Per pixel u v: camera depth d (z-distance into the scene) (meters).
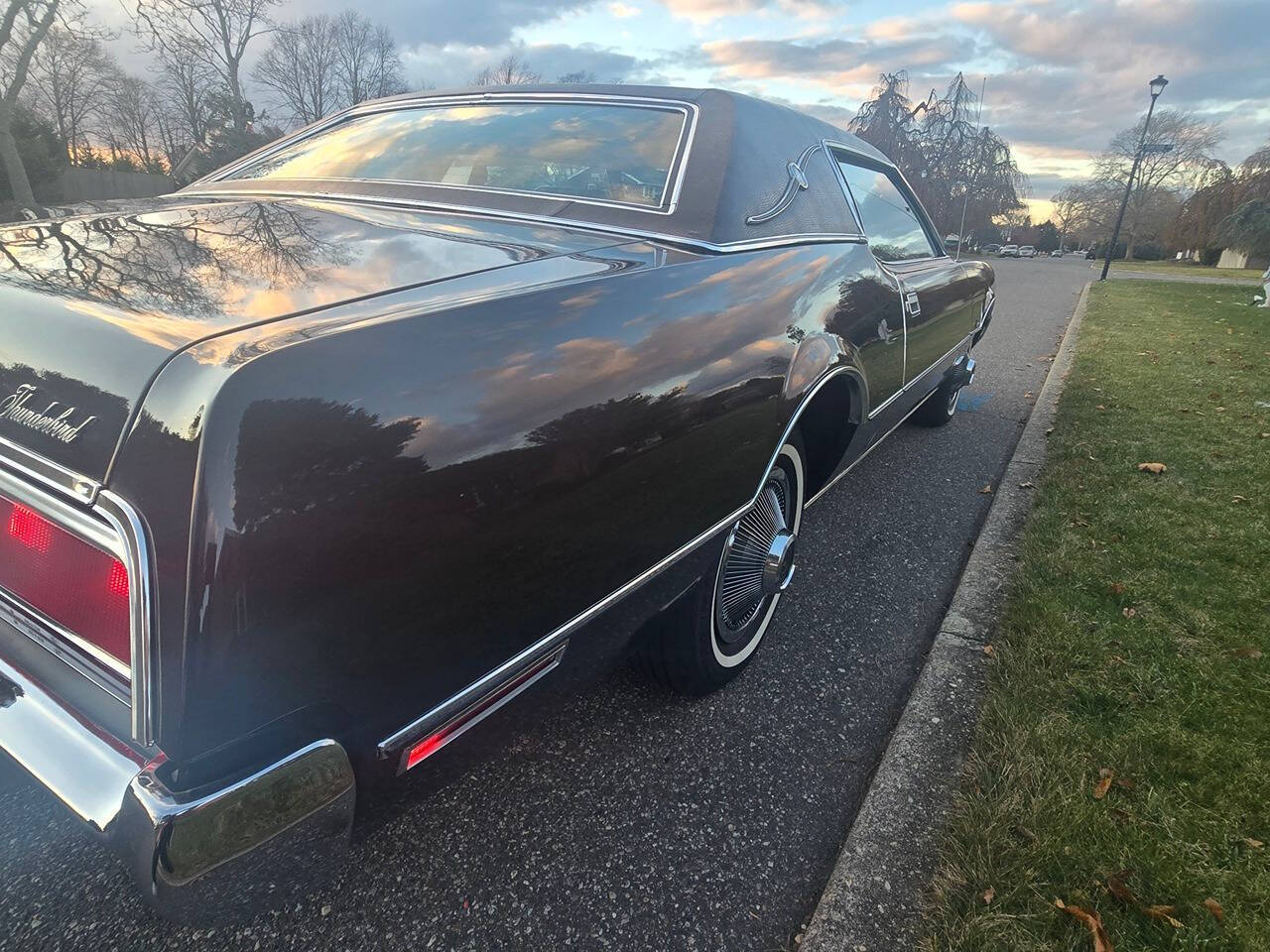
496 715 1.27
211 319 1.04
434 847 1.67
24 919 1.46
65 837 1.66
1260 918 1.47
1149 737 1.94
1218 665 2.24
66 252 1.33
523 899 1.56
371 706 1.03
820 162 2.54
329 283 1.24
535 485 1.18
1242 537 3.08
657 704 2.15
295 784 0.94
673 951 1.47
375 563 0.98
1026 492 3.66
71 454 0.96
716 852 1.69
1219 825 1.68
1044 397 5.61
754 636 2.29
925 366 3.36
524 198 1.96
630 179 2.00
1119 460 4.04
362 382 0.98
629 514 1.42
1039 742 1.90
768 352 1.80
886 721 2.13
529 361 1.19
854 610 2.70
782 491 2.29
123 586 0.94
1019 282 20.42
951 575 2.97
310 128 2.64
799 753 1.99
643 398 1.39
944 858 1.61
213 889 0.92
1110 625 2.45
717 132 2.07
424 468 1.02
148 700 0.90
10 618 1.14
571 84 2.38
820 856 1.69
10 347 1.08
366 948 1.44
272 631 0.89
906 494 3.78
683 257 1.72
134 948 1.42
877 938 1.46
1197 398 5.48
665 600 1.69
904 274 3.03
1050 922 1.45
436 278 1.31
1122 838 1.63
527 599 1.22
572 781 1.87
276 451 0.89
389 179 2.11
